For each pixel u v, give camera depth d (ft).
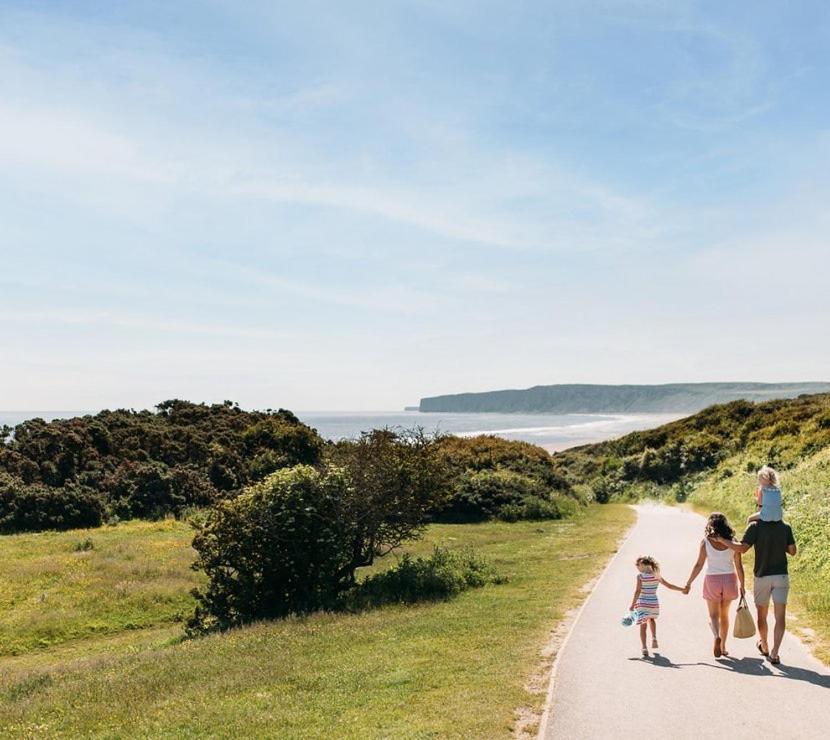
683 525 95.45
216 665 38.75
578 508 143.84
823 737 21.42
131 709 31.65
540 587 56.49
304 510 60.70
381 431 71.87
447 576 61.87
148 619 66.69
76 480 137.69
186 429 174.91
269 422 189.78
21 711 33.88
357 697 28.81
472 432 575.79
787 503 74.08
